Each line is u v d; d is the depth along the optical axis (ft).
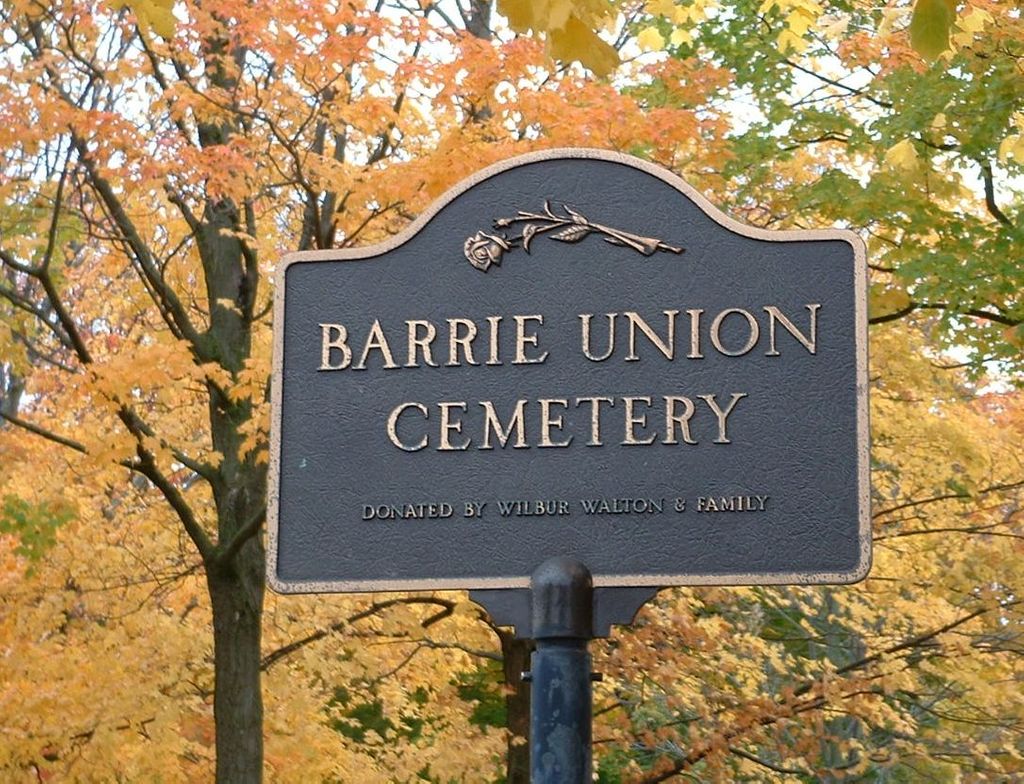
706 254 19.61
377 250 20.08
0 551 43.52
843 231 19.38
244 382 37.04
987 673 51.06
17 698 39.42
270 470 19.69
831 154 44.57
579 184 20.03
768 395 19.15
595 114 35.60
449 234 20.07
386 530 19.45
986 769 55.72
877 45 41.22
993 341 41.91
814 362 19.16
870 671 49.49
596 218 19.90
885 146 39.88
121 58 40.06
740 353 19.27
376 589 19.31
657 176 19.86
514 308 19.81
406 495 19.51
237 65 41.96
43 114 36.01
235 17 36.86
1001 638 50.72
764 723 47.67
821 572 18.63
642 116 36.29
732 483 18.99
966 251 40.06
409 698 53.47
